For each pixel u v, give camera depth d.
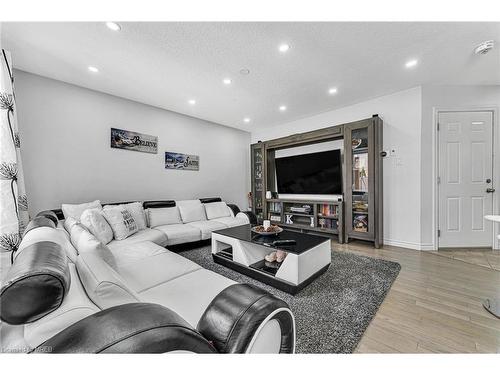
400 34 1.93
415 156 3.08
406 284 2.02
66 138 2.83
